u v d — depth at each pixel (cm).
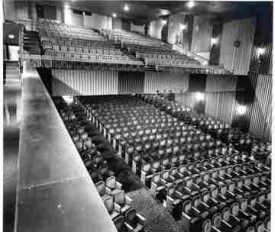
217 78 1255
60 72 871
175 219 567
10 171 266
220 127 1293
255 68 1356
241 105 1441
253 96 1370
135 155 767
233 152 980
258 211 590
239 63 1460
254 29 1346
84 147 764
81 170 141
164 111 1474
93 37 1670
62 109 1092
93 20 2067
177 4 1465
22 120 235
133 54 1498
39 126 219
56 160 152
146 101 1689
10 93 509
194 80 1179
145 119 1167
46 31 1529
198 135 1054
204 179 696
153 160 771
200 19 1711
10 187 246
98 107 1265
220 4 1344
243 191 691
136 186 693
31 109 278
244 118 1434
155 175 656
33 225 93
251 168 842
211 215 527
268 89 1283
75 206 107
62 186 122
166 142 934
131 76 1016
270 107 1281
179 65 1366
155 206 611
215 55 1634
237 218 543
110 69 1034
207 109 1662
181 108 1547
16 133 337
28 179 126
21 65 810
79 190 120
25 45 1225
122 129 987
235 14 1460
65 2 1720
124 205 521
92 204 110
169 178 684
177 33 1903
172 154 850
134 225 465
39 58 960
